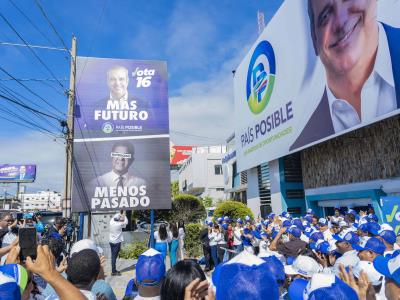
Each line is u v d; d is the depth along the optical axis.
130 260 12.84
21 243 2.49
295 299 2.44
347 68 12.41
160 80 12.08
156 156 11.56
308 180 16.91
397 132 11.33
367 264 3.03
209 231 11.52
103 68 11.86
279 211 18.61
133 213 21.33
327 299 1.70
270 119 19.03
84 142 11.28
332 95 13.27
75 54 11.98
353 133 13.56
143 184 11.32
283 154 17.30
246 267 1.68
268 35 19.34
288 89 16.89
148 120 11.76
